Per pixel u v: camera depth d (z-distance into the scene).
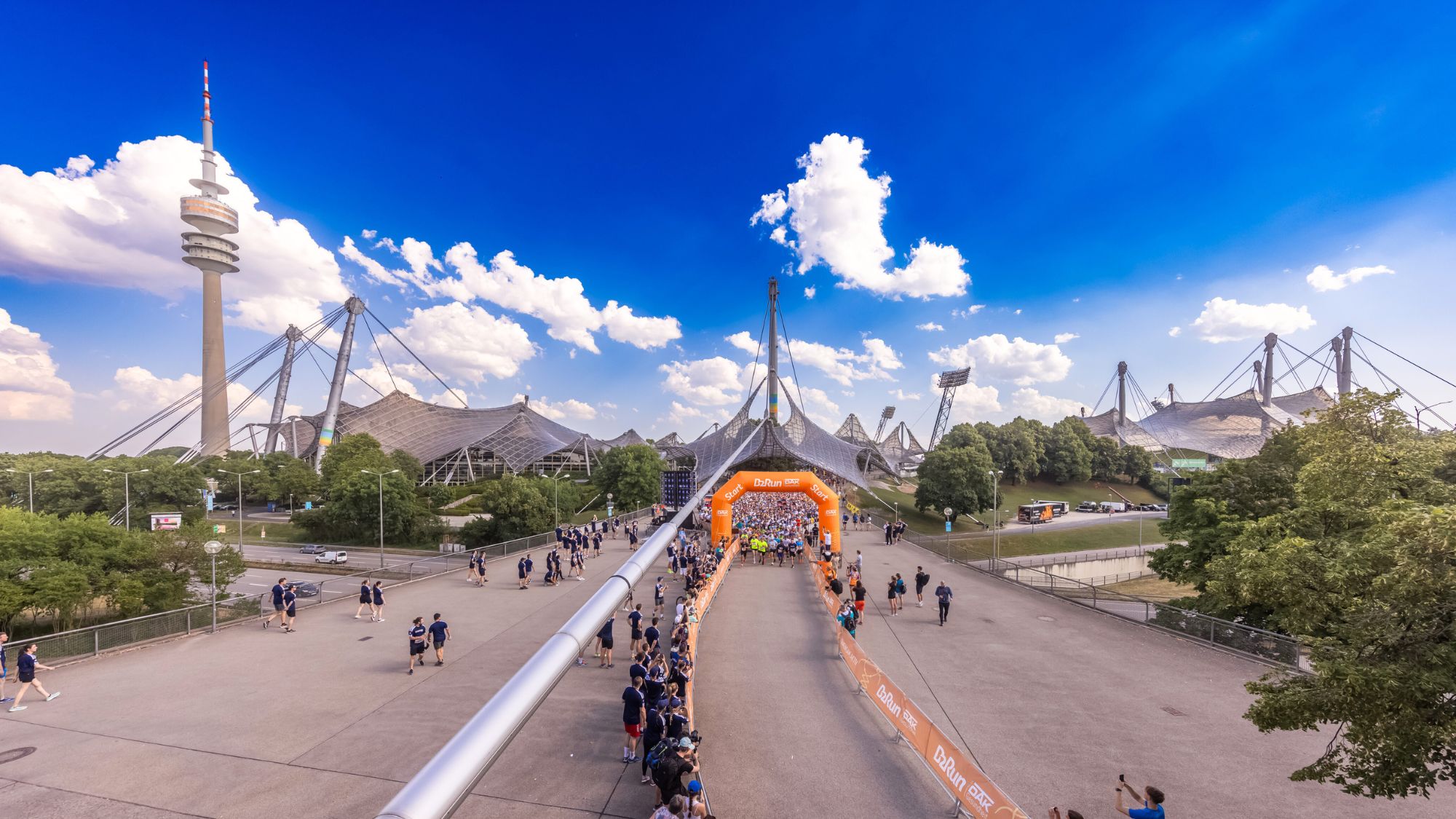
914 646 18.70
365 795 10.20
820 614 22.52
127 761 11.25
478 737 5.48
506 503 55.91
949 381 144.25
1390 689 7.31
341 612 22.69
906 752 11.59
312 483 88.81
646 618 22.11
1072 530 72.31
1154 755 11.56
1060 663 17.05
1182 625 19.59
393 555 58.50
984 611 23.38
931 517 82.38
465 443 120.44
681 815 7.61
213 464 93.31
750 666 16.64
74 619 29.03
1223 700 14.37
